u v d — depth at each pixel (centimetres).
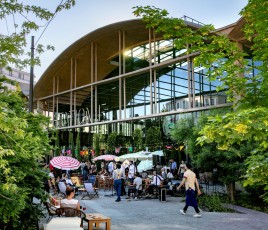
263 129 395
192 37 602
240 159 1434
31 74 1291
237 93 605
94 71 3441
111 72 3406
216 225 973
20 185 755
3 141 501
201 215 1159
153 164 2169
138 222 1029
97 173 2664
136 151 2617
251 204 1395
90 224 834
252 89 585
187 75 2395
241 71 603
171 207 1380
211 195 1533
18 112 813
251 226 958
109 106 2983
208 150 1480
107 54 3278
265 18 566
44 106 3975
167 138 2423
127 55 2961
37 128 847
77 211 798
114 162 2419
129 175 2069
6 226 706
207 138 412
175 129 1828
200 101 2280
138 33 2836
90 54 3359
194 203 1139
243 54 602
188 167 1170
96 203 1538
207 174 1744
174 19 593
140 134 2628
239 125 378
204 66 618
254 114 403
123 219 1086
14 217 625
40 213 838
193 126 1717
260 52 605
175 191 1830
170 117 2445
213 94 2202
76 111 3362
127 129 2755
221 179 1476
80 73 3600
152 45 2728
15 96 803
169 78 2533
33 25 633
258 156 502
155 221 1045
